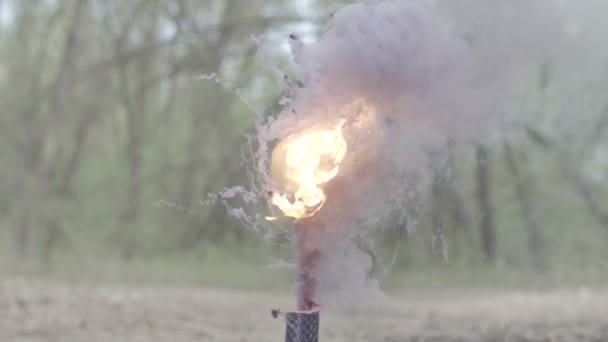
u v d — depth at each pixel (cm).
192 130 3494
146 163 3772
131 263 2964
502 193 3045
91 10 3569
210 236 3231
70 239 3344
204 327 1288
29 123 3600
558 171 2897
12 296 1616
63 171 3694
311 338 487
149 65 3572
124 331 1217
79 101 3519
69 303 1532
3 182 3606
